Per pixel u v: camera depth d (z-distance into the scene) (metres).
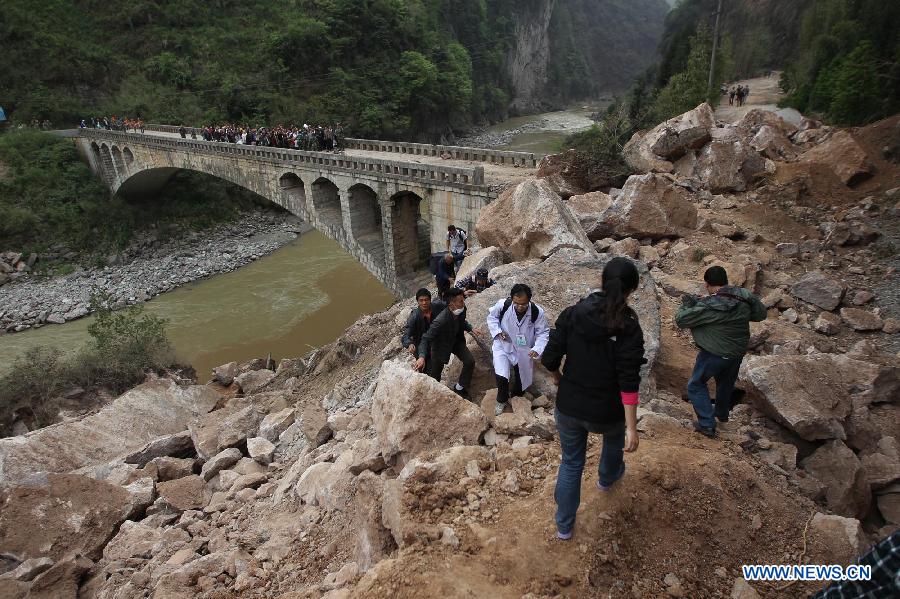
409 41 85.62
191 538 7.80
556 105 142.12
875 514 6.13
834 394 6.74
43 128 59.91
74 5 71.31
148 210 53.38
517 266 10.68
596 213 14.36
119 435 12.62
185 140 41.44
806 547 4.57
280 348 30.03
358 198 29.92
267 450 10.09
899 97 22.45
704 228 13.94
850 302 10.65
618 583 4.14
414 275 28.88
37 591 7.10
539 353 6.48
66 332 34.09
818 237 13.97
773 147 19.44
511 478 5.34
